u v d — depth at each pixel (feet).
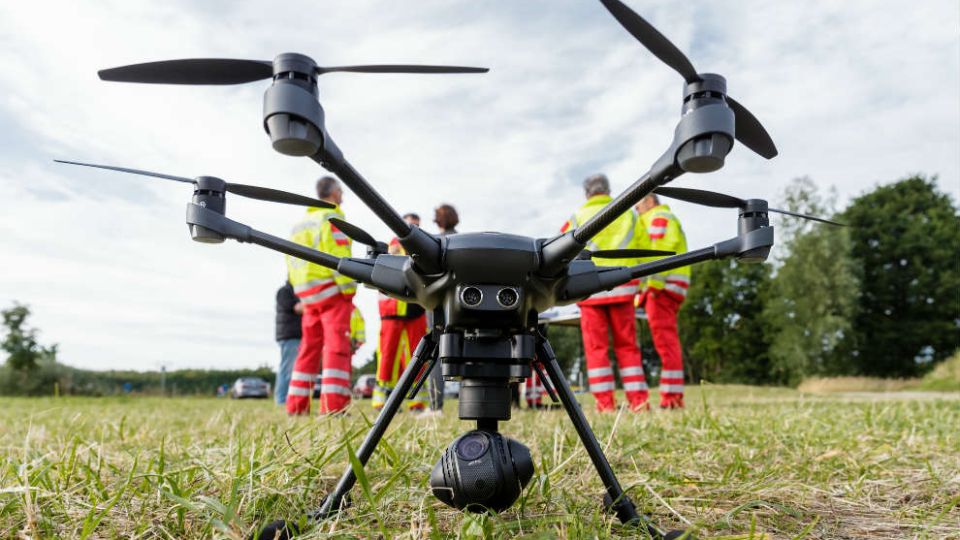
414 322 19.47
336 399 16.81
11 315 94.84
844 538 4.94
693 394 39.68
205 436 11.02
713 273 152.25
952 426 11.69
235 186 4.08
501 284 3.70
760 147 4.12
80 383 103.04
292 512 5.17
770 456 8.41
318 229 17.29
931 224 129.29
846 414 14.44
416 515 4.99
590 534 4.36
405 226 3.36
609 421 12.31
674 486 6.36
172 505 5.24
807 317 119.65
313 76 2.80
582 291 4.15
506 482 4.07
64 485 6.01
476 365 4.09
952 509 5.80
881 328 127.65
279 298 28.50
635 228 18.24
